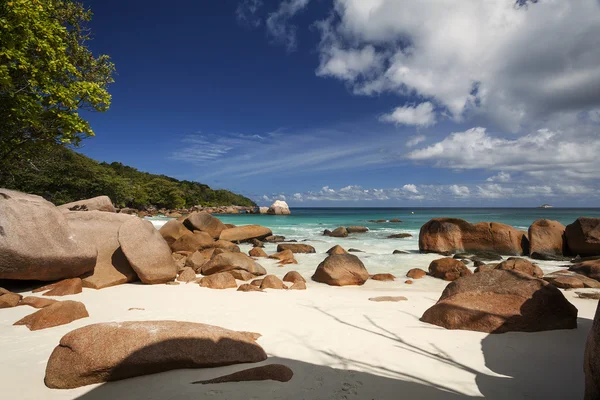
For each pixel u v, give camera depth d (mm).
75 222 9602
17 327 4801
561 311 5117
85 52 15117
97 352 3291
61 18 14141
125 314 5656
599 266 11312
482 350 4250
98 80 15336
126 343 3400
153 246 9367
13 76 11312
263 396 3014
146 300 6871
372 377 3451
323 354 4059
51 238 7496
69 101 11836
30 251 7020
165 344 3500
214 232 22562
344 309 6461
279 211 73875
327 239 25234
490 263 14344
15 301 6027
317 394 3068
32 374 3418
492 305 5219
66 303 5262
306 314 5984
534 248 16859
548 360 3965
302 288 9109
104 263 8961
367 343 4457
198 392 3066
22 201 7488
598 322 2596
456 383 3361
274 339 4559
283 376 3359
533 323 5000
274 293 8148
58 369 3242
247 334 4633
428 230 18531
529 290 5285
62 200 44156
